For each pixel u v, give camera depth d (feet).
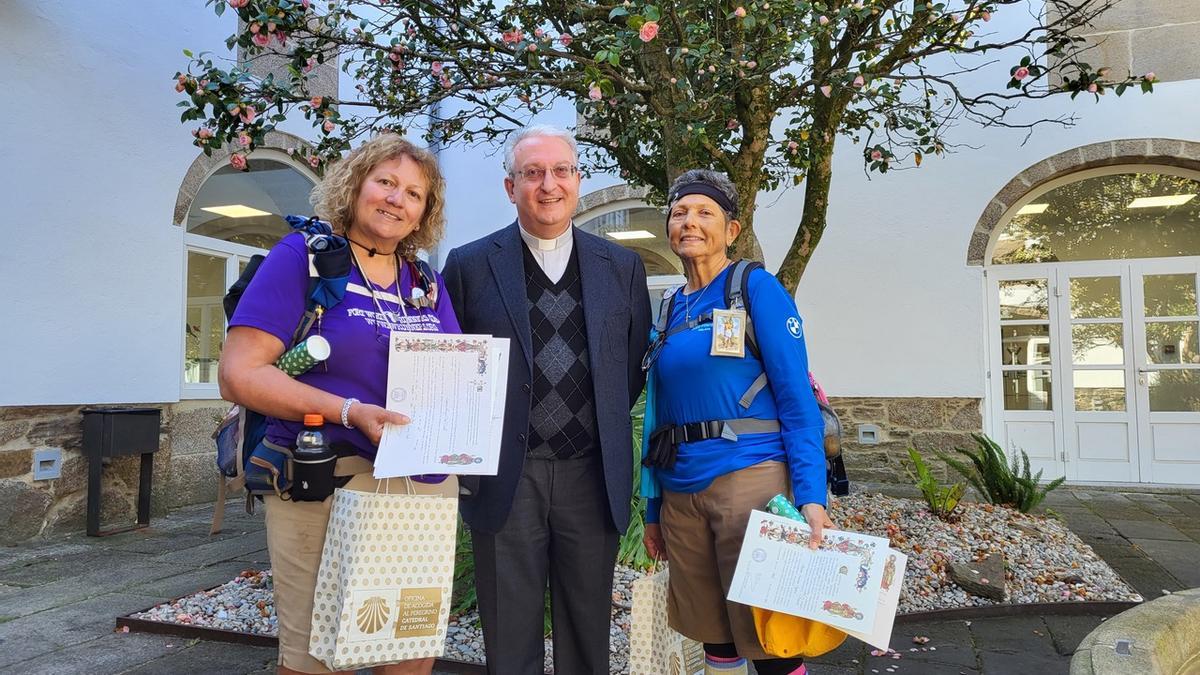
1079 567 13.41
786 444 6.04
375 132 15.07
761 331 6.23
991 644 10.03
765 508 6.01
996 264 24.13
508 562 6.37
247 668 9.21
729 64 10.23
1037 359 23.80
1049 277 23.73
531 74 12.67
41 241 16.34
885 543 5.41
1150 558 14.46
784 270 14.64
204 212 21.29
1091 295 23.52
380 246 5.72
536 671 6.48
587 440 6.56
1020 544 14.62
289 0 11.28
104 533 16.94
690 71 11.60
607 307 6.76
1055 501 20.97
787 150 14.14
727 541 6.07
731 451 6.14
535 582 6.45
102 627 10.77
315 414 4.95
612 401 6.61
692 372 6.33
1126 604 11.18
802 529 5.55
